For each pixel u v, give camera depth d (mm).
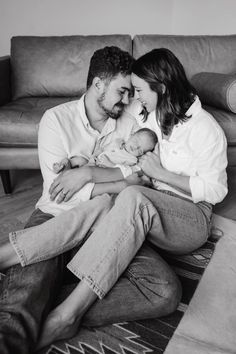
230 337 907
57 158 1107
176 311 992
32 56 2135
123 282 904
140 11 2736
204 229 1066
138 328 934
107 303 889
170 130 1093
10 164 1744
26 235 905
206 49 2180
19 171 2125
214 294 1059
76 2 2523
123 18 2711
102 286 840
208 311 993
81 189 1073
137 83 1062
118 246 863
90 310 889
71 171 1076
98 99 1137
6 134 1690
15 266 917
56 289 944
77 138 1166
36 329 783
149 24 2818
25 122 1684
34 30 2520
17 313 770
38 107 1890
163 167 1126
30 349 779
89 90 1158
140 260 941
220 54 2178
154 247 1194
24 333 746
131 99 1284
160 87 1023
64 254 1015
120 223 884
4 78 2098
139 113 1251
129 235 879
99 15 2629
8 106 1897
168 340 894
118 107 1155
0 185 1957
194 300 1033
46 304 847
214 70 2168
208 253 1263
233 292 1067
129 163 1168
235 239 1360
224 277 1134
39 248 895
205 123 1032
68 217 948
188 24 2826
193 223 1036
